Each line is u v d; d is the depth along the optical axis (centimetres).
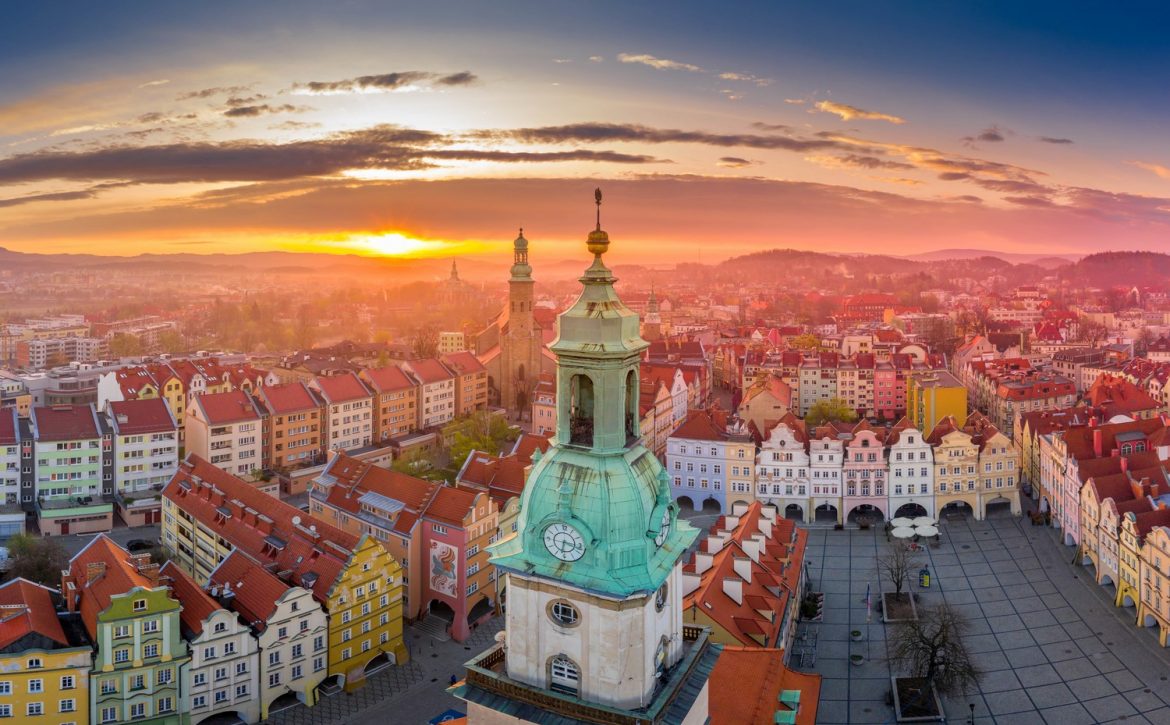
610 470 4522
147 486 17050
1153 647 11362
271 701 9881
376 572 10788
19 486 16188
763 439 18662
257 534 11969
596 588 4372
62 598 9931
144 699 9044
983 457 16388
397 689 10575
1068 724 9738
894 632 11831
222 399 18225
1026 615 12394
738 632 9412
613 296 4650
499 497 13862
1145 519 12100
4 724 8550
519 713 4606
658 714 4475
